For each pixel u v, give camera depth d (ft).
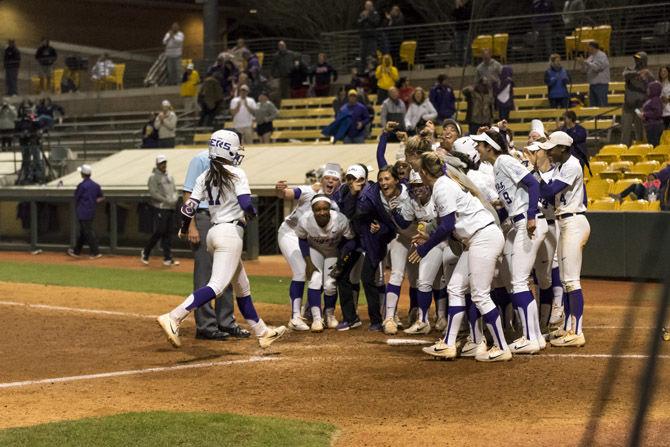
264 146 133.90
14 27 221.46
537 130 57.93
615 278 86.07
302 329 57.72
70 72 203.41
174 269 101.55
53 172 153.07
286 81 164.76
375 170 113.70
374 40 153.28
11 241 126.21
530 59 148.77
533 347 47.88
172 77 187.73
